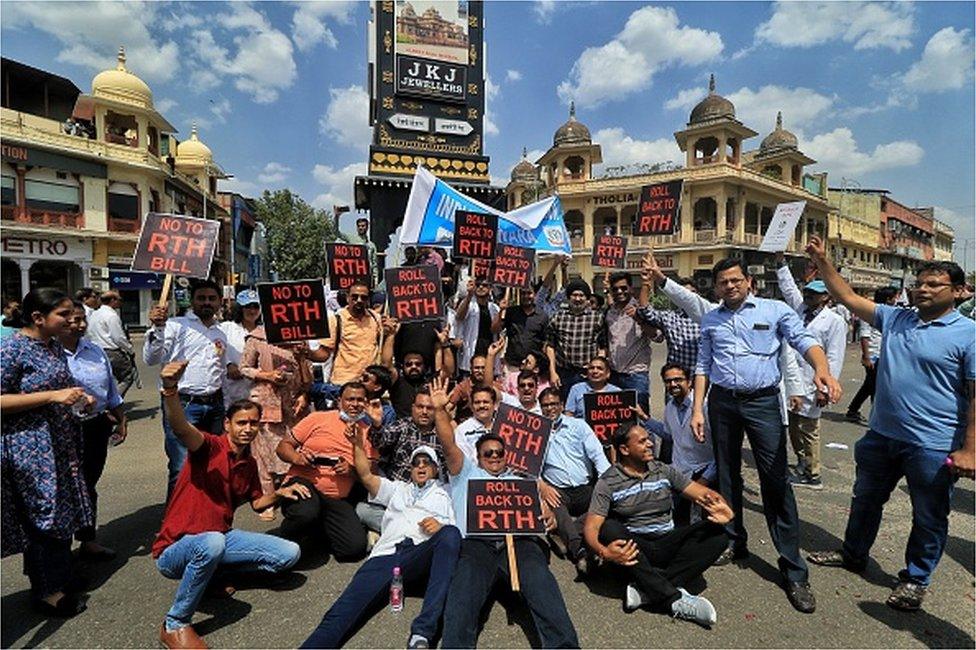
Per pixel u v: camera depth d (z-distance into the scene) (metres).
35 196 24.08
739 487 3.99
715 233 29.98
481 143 16.89
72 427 3.44
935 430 3.27
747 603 3.48
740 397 3.76
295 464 4.36
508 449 4.34
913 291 3.46
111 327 7.49
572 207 34.34
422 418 4.49
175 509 3.25
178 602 2.98
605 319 6.11
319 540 4.40
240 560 3.38
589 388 5.41
